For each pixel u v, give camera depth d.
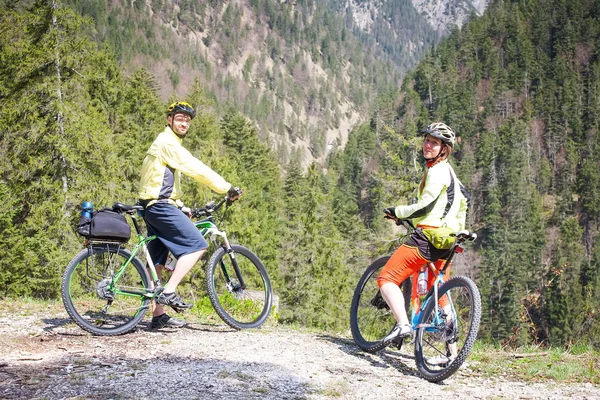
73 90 19.36
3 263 16.77
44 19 18.73
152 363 4.38
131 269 5.52
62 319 5.79
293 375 4.36
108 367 4.20
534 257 98.44
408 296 5.39
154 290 5.47
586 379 5.00
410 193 20.67
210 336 5.44
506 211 117.62
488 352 6.11
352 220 45.84
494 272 78.44
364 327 5.68
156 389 3.74
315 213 32.25
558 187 141.50
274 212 53.53
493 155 131.88
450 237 4.86
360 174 130.12
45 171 18.59
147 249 5.61
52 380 3.83
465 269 84.31
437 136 4.95
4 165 18.20
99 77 20.14
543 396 4.44
